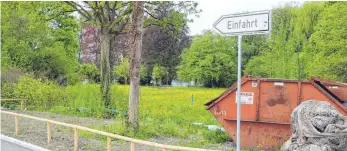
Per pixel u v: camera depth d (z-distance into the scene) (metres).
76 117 19.16
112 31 24.47
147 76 69.44
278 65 41.09
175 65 70.50
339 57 29.53
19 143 11.18
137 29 13.60
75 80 38.69
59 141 11.34
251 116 11.87
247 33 5.51
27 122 15.56
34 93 22.95
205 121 17.23
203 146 11.51
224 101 12.41
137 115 13.44
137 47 13.52
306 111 7.77
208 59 60.78
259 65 49.34
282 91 11.50
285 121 11.42
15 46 33.34
